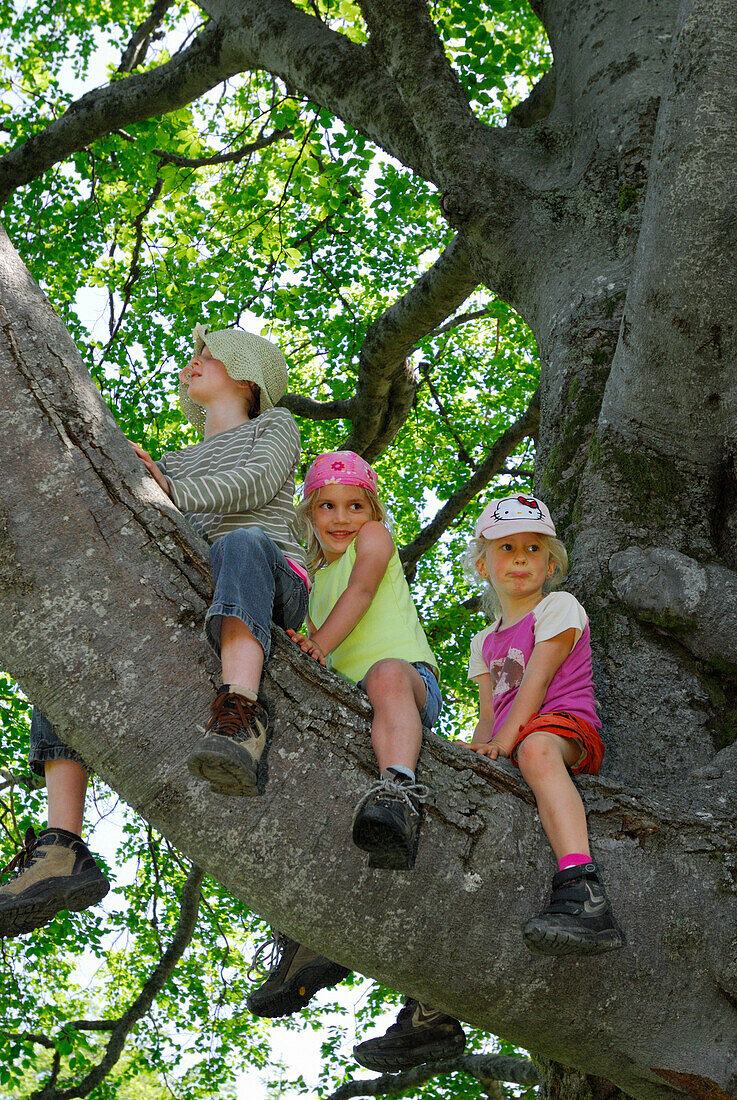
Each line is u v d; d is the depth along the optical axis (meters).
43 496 1.88
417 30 4.24
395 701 2.07
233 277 7.85
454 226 4.16
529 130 4.45
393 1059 2.59
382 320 6.25
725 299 2.73
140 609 1.91
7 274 1.99
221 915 8.12
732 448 3.02
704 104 2.56
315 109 6.95
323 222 7.74
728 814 2.28
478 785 2.07
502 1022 2.07
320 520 2.75
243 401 2.80
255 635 1.92
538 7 5.25
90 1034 9.07
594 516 3.08
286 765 1.94
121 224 8.23
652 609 2.81
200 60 5.53
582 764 2.30
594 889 1.95
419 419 9.97
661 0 4.49
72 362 2.01
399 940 1.96
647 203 2.80
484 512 2.89
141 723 1.90
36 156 6.05
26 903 2.04
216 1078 8.45
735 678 2.79
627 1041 2.08
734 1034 2.10
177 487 2.14
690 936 2.07
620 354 3.06
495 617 3.08
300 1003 2.51
